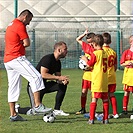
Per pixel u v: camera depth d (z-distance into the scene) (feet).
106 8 204.13
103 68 57.47
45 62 64.08
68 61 179.11
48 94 93.86
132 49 68.33
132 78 67.00
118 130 53.72
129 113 68.13
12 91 60.18
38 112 59.57
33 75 59.11
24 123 58.85
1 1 199.93
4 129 54.70
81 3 203.82
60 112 65.62
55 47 64.90
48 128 55.26
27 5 200.95
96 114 63.31
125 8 202.08
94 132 52.47
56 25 189.78
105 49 63.21
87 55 67.10
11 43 59.41
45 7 201.77
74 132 52.54
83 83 67.72
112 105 63.62
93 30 183.93
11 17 198.18
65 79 64.03
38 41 184.14
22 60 59.52
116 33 180.96
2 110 70.49
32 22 187.62
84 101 67.67
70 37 184.65
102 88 57.36
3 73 149.69
